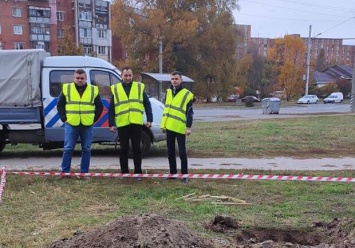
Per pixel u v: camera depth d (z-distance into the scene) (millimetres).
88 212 5539
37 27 62469
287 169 8844
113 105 7352
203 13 46094
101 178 7516
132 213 5457
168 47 44500
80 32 67375
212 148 11844
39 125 9773
